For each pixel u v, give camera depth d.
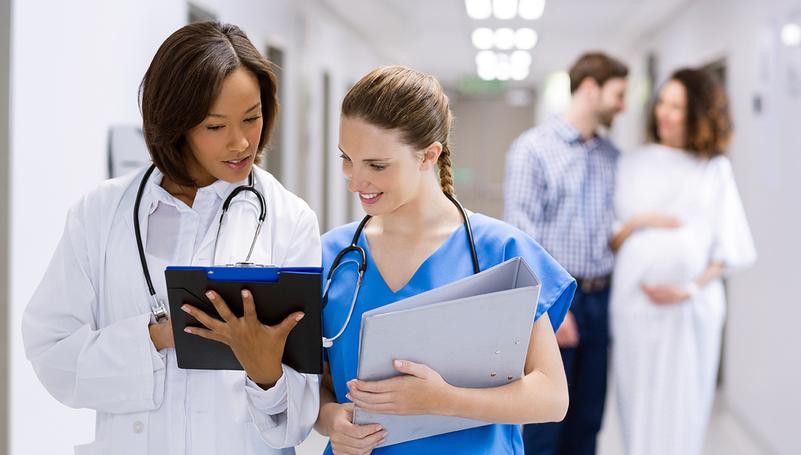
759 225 4.00
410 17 7.02
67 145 2.25
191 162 1.36
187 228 1.36
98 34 2.42
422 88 1.25
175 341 1.23
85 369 1.29
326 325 1.38
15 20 1.98
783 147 3.57
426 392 1.17
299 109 5.42
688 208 2.88
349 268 1.38
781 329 3.55
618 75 2.90
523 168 2.94
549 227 2.95
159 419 1.32
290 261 1.38
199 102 1.23
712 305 2.91
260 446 1.35
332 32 6.70
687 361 2.89
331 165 6.91
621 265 2.93
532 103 13.17
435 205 1.37
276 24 4.64
